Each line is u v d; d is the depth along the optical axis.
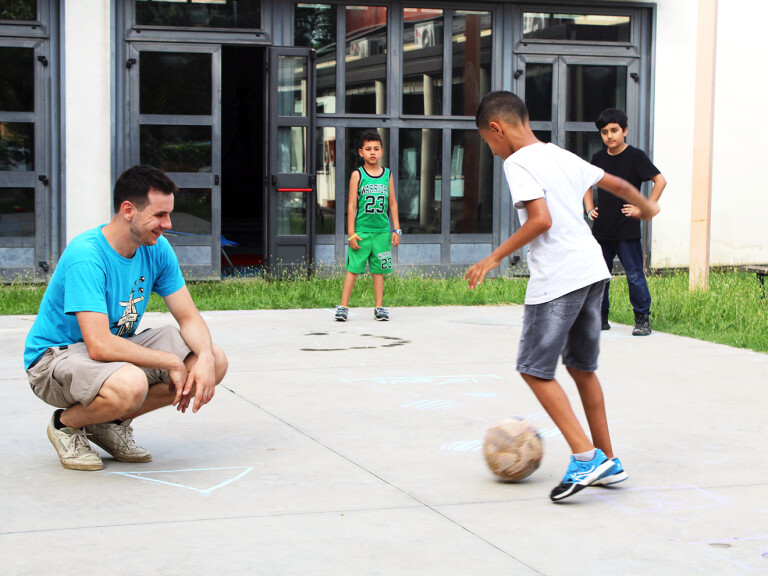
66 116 11.02
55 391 3.80
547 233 3.59
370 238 8.65
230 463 4.00
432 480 3.79
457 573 2.81
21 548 2.97
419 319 8.82
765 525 3.27
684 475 3.88
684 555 2.98
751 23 12.95
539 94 12.39
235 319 8.72
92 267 3.73
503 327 8.29
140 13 11.18
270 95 11.47
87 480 3.74
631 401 5.31
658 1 12.49
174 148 11.37
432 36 12.05
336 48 11.77
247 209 16.59
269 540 3.07
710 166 9.75
